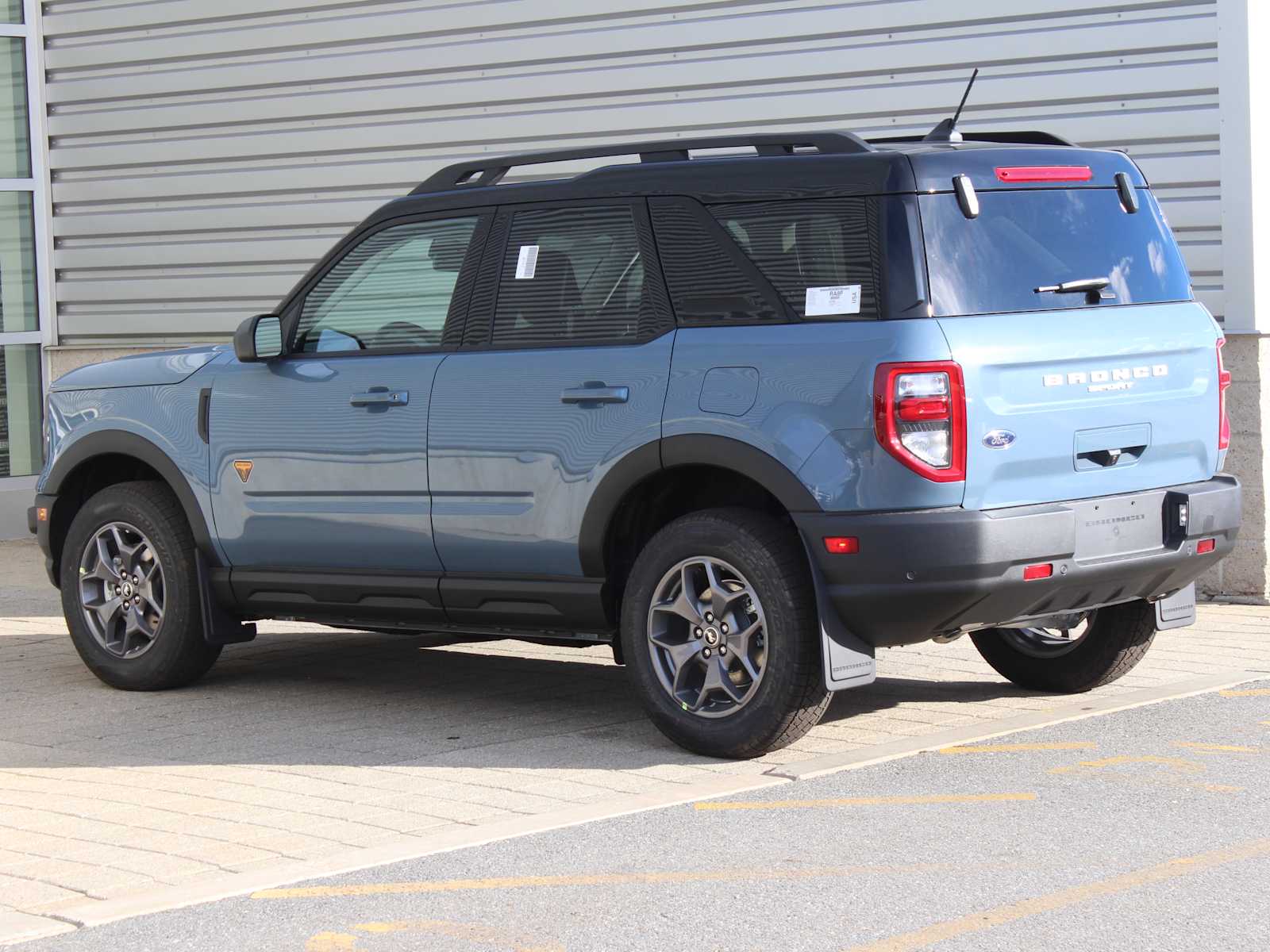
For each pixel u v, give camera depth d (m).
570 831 5.44
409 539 7.16
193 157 13.57
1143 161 9.84
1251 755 6.25
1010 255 6.22
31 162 14.24
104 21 13.90
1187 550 6.50
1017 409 6.02
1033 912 4.55
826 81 10.81
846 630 6.13
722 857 5.12
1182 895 4.66
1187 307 6.72
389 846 5.32
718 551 6.30
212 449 7.75
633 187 6.70
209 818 5.75
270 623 10.19
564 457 6.68
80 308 14.27
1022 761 6.24
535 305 6.91
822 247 6.20
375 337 7.38
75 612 8.20
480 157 12.21
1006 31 10.22
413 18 12.40
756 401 6.17
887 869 4.97
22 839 5.54
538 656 8.91
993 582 5.91
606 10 11.55
